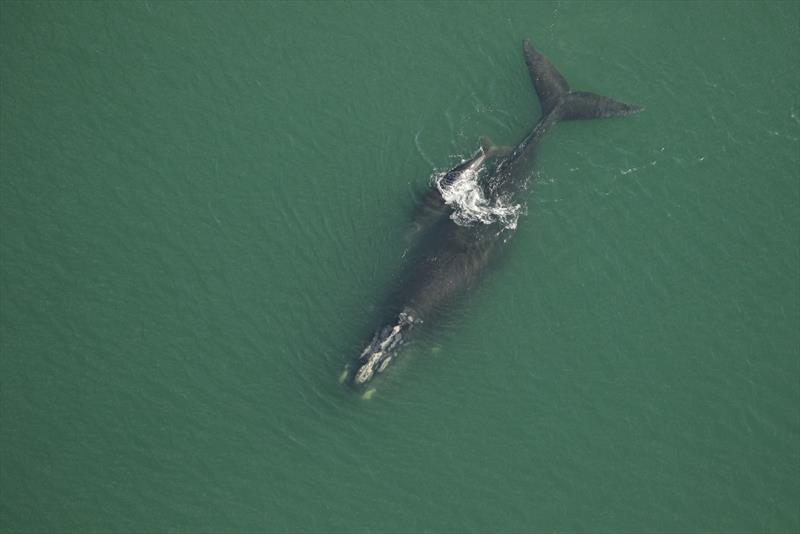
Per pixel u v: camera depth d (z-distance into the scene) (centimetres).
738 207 6362
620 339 5928
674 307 6022
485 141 6544
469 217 6153
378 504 5416
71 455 5497
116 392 5738
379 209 6372
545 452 5581
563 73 6938
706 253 6206
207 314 6034
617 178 6438
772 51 6962
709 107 6725
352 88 7000
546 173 6412
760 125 6644
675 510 5375
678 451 5550
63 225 6400
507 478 5497
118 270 6222
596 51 7038
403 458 5550
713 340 5900
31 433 5566
